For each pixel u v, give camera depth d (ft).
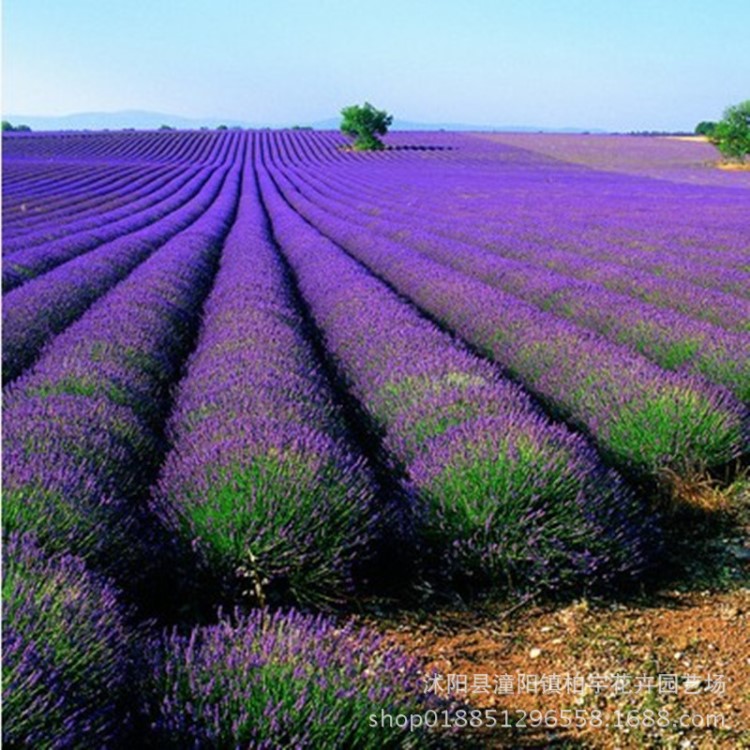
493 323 27.91
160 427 19.83
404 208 93.40
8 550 10.25
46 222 80.84
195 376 21.49
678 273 42.93
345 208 93.81
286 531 12.26
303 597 12.09
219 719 7.79
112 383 19.98
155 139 311.88
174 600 12.32
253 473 13.01
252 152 266.98
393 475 15.99
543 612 12.35
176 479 13.97
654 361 24.13
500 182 155.94
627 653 11.10
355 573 13.11
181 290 36.27
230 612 11.93
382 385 19.98
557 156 263.49
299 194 120.37
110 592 10.21
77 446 14.88
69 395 17.99
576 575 12.87
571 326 26.30
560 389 20.30
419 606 12.48
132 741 8.07
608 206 98.73
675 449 16.38
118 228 68.85
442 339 24.82
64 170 175.42
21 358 25.11
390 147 289.74
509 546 12.91
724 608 12.32
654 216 83.30
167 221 75.25
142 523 13.62
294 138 328.29
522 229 68.39
